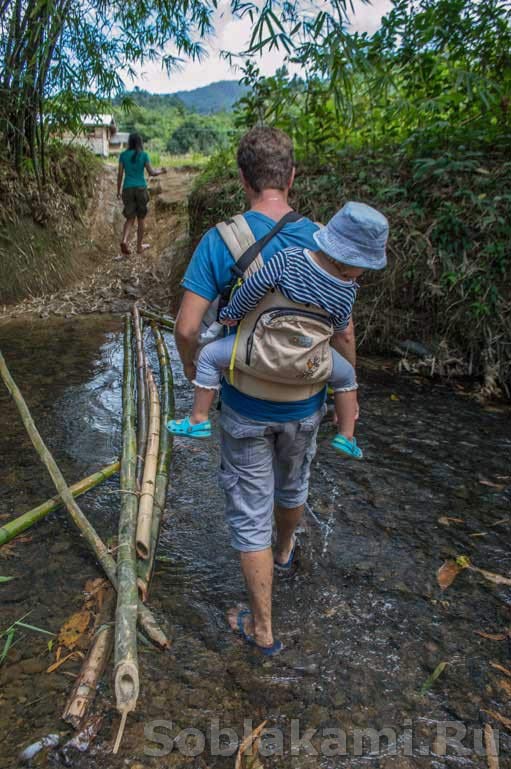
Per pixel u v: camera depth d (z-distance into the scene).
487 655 1.88
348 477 2.91
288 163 1.66
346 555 2.34
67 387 3.97
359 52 3.86
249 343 1.56
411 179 4.56
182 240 7.26
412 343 4.43
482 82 4.34
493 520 2.58
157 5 4.99
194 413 1.71
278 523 2.11
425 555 2.35
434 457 3.11
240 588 2.17
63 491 2.47
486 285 4.08
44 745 1.55
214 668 1.81
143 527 2.23
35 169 7.04
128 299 6.34
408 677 1.80
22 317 5.66
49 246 6.82
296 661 1.84
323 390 1.77
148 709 1.67
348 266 1.47
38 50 5.81
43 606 2.05
